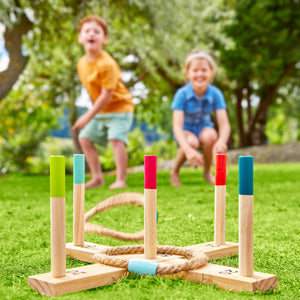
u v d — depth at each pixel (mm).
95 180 6168
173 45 9805
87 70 5898
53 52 10812
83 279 1727
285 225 3215
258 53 14352
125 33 9898
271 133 32000
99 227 2783
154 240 2014
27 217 3676
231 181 5191
